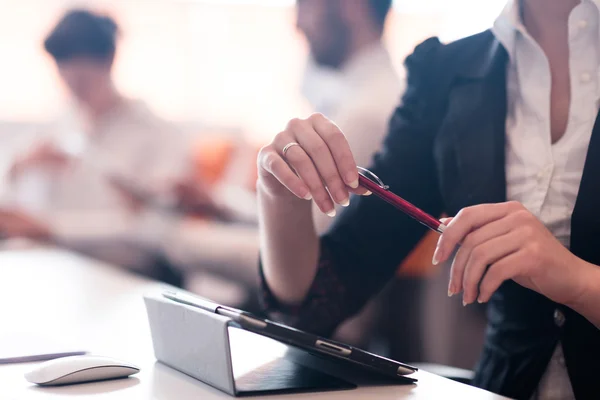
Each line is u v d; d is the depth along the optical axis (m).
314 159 0.88
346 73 2.41
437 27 4.29
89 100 3.36
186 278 2.99
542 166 1.13
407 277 2.86
